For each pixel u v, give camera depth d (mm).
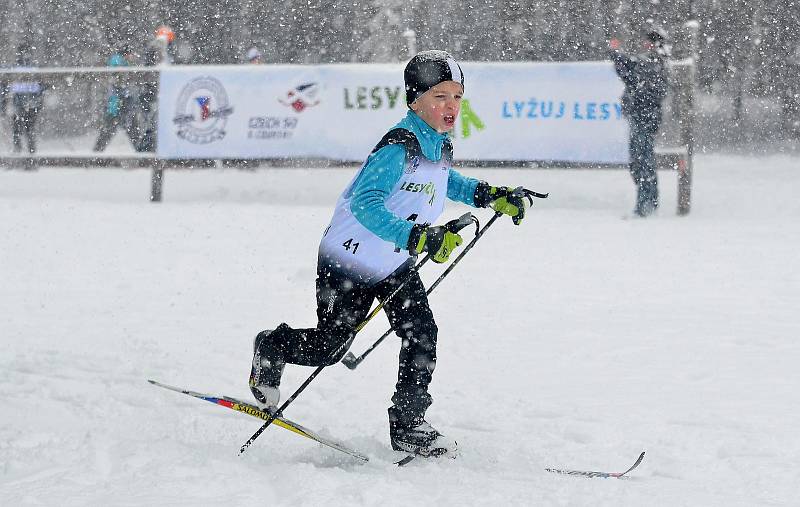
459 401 16984
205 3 81938
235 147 45625
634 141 42156
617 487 12359
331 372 19094
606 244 34656
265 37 82688
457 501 11586
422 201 13609
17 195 47844
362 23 82500
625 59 41844
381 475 12656
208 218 40500
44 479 12102
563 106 43531
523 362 19859
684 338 21828
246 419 15852
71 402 16500
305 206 45000
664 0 81688
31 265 30391
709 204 46906
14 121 53844
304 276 29062
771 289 27297
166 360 19688
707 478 12852
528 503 11594
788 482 12602
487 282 28203
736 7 84500
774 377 18609
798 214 43188
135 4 82188
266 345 13680
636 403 16891
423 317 13984
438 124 13461
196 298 26141
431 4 83688
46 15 83688
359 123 44969
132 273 29453
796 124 77375
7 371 18469
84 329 22562
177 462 12758
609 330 22594
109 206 43750
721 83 87562
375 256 13656
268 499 11500
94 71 47406
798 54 80188
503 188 14453
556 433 15219
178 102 45969
